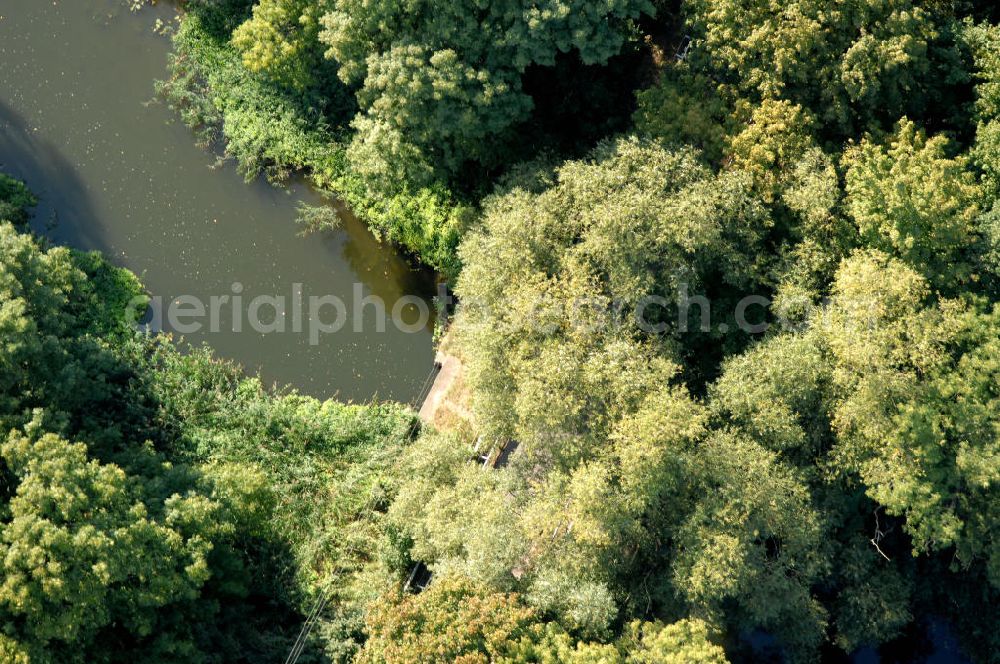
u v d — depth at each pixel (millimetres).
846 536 51750
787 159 50875
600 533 45562
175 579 44531
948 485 46875
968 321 46281
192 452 55062
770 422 47375
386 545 52875
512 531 47438
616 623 48031
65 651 43375
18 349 46188
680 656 42344
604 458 46562
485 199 53719
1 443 45844
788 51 49531
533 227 49906
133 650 45469
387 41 52344
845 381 46812
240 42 57719
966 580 52250
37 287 49156
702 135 51062
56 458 44469
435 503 49281
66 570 42312
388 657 43281
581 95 55531
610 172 49219
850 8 50062
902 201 46844
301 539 54500
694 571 45156
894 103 51938
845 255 50562
